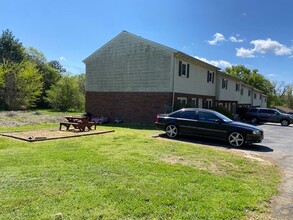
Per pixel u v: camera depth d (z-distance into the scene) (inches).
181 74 752.3
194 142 435.5
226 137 424.5
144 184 193.5
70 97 1295.5
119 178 206.1
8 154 286.0
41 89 1364.4
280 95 2797.7
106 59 844.0
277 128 839.1
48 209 146.4
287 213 159.5
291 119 963.3
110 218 139.5
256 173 250.1
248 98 1577.3
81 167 234.7
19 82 1184.2
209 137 440.1
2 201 155.4
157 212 148.9
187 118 466.0
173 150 332.8
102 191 175.5
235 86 1245.7
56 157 272.2
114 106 826.8
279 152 388.5
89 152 301.7
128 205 155.3
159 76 727.1
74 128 548.7
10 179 196.2
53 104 1294.3
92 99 884.0
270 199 180.9
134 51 776.3
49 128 552.7
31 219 134.6
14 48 1446.9
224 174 238.5
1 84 1141.7
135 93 776.9
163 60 719.1
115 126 673.0
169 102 708.7
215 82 1009.5
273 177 239.8
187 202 164.2
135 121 776.9
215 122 435.2
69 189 177.9
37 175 207.3
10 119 669.9
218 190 190.2
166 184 196.1
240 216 150.3
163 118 489.7
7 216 137.6
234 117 969.5
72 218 137.3
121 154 296.0
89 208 149.4
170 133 477.4
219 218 145.6
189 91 804.0
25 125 608.7
